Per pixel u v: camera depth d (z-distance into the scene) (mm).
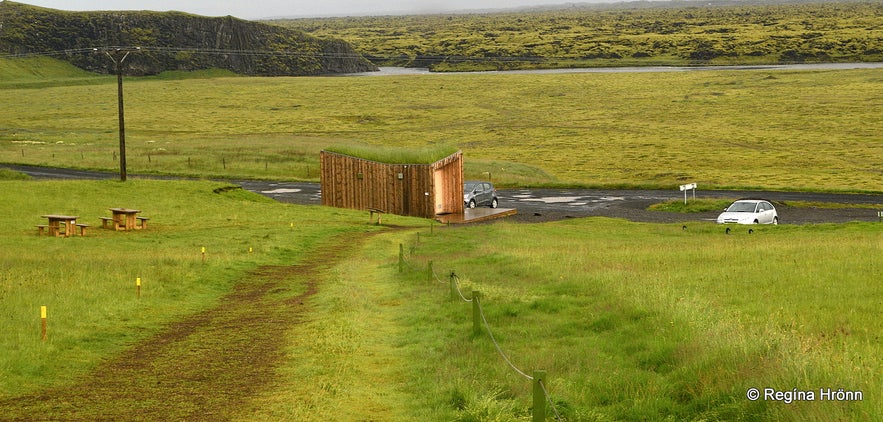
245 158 81562
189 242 32250
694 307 13273
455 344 12961
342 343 13797
